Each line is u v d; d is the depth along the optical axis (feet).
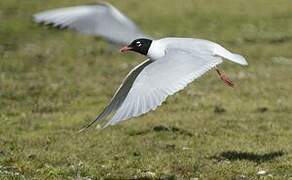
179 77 25.89
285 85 83.76
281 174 46.24
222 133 59.06
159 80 25.45
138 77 25.62
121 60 103.35
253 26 127.13
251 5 143.13
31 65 96.94
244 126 61.82
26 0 143.13
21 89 79.25
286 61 102.68
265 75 90.89
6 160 48.65
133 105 24.44
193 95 76.59
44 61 100.22
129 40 25.00
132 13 136.05
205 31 123.85
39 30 122.93
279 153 51.55
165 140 56.80
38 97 75.97
